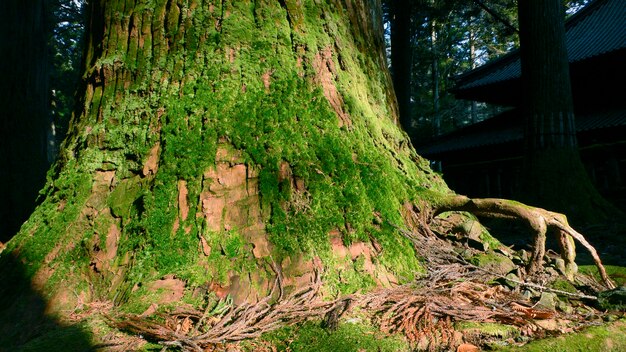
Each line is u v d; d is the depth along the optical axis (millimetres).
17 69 7422
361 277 2285
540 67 8859
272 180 2418
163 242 2283
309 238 2307
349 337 1827
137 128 2658
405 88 18219
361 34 3566
